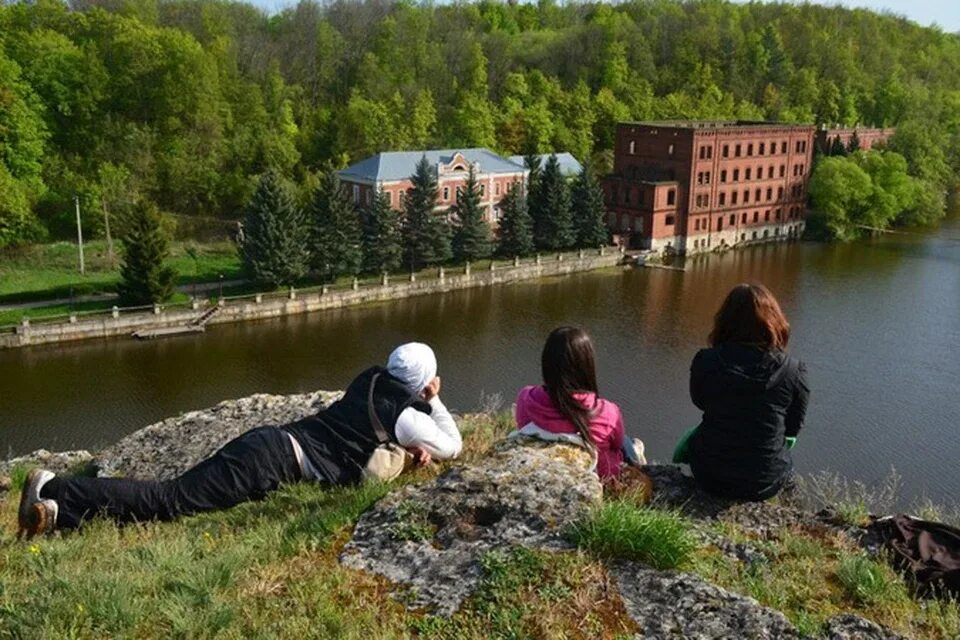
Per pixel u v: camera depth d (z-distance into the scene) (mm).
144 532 8125
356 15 126125
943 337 54031
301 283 62531
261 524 7844
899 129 107375
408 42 122938
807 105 136125
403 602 6105
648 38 145125
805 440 37625
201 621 5855
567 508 7035
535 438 8383
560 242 74375
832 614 6066
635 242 83500
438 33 134875
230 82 93438
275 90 98000
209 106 85750
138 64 85000
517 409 8641
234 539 7570
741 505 8141
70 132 82562
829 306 61281
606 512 6562
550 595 5969
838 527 7695
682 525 6727
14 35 83125
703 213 84625
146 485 8547
